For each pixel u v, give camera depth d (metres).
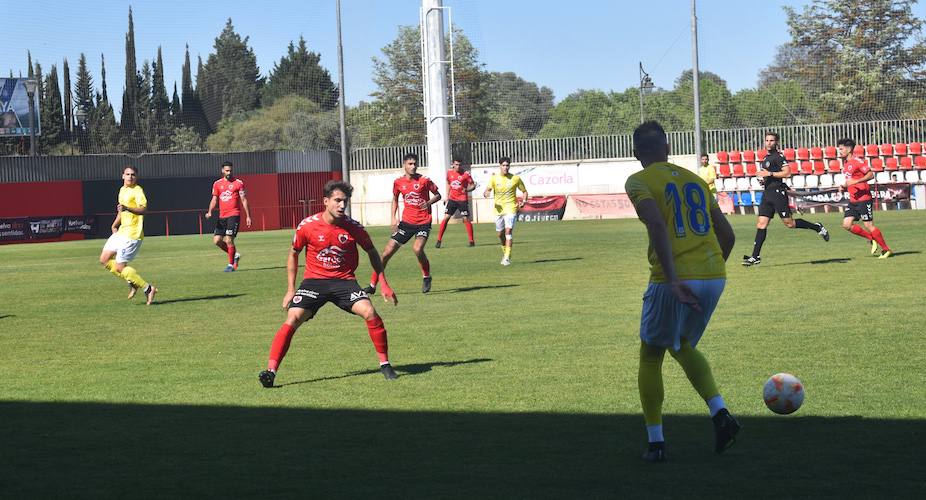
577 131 97.06
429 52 60.53
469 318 15.23
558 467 7.01
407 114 89.12
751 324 13.46
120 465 7.36
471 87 83.12
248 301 18.94
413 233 19.41
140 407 9.44
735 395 9.12
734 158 62.50
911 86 78.69
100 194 66.56
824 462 6.93
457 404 9.17
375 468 7.10
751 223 45.41
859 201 23.12
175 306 18.44
